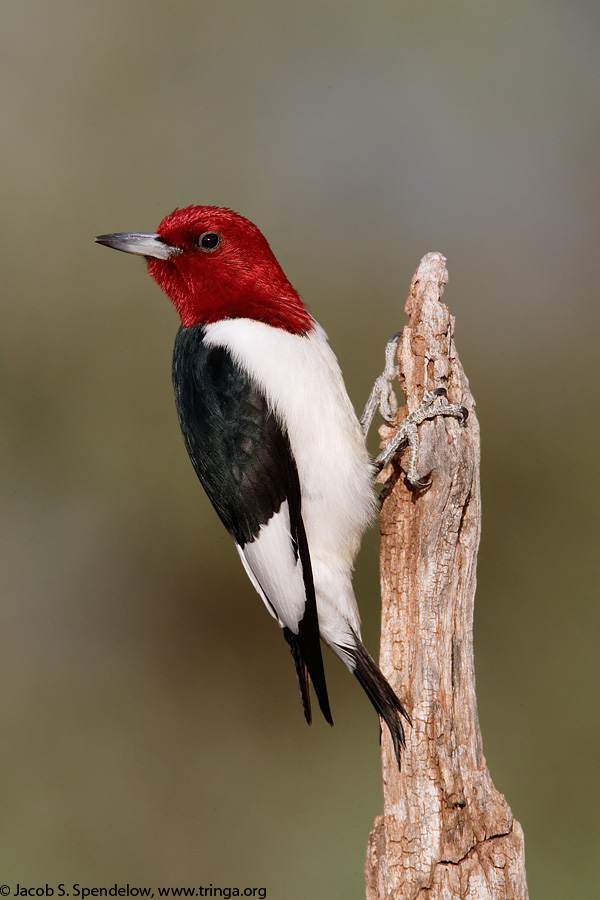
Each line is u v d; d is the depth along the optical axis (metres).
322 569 7.69
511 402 14.20
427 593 6.60
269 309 7.91
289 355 7.68
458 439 6.66
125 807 12.74
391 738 6.52
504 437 13.98
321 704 7.52
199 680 13.91
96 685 13.95
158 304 14.13
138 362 14.14
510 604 13.17
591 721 12.44
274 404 7.59
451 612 6.62
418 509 6.64
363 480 7.61
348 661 7.66
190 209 8.20
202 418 7.80
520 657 12.91
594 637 12.87
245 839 12.27
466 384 6.88
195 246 8.00
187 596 14.09
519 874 6.35
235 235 7.94
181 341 8.17
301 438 7.59
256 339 7.73
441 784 6.41
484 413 14.16
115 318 14.20
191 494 13.97
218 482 7.82
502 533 13.52
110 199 14.69
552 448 13.88
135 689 13.94
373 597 12.94
